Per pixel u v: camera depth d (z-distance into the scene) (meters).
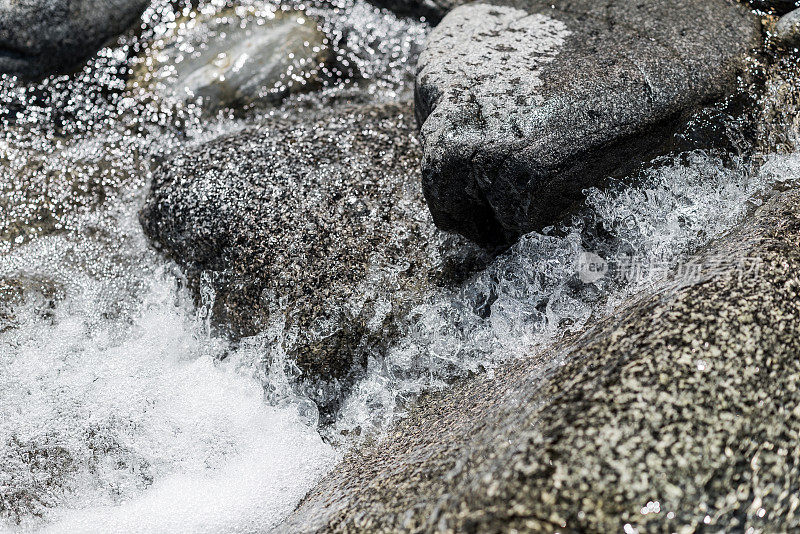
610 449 2.26
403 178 2.79
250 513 2.56
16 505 2.59
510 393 2.45
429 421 2.56
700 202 2.65
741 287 2.40
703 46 2.71
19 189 2.94
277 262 2.71
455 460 2.37
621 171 2.64
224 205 2.76
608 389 2.31
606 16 2.79
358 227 2.73
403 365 2.67
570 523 2.23
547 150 2.59
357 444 2.62
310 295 2.69
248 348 2.71
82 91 3.10
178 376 2.72
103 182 2.97
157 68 3.11
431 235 2.74
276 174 2.79
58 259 2.87
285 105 3.09
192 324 2.76
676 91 2.65
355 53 3.17
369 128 2.87
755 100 2.70
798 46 2.74
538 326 2.63
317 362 2.67
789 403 2.31
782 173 2.68
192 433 2.65
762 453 2.28
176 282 2.80
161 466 2.63
